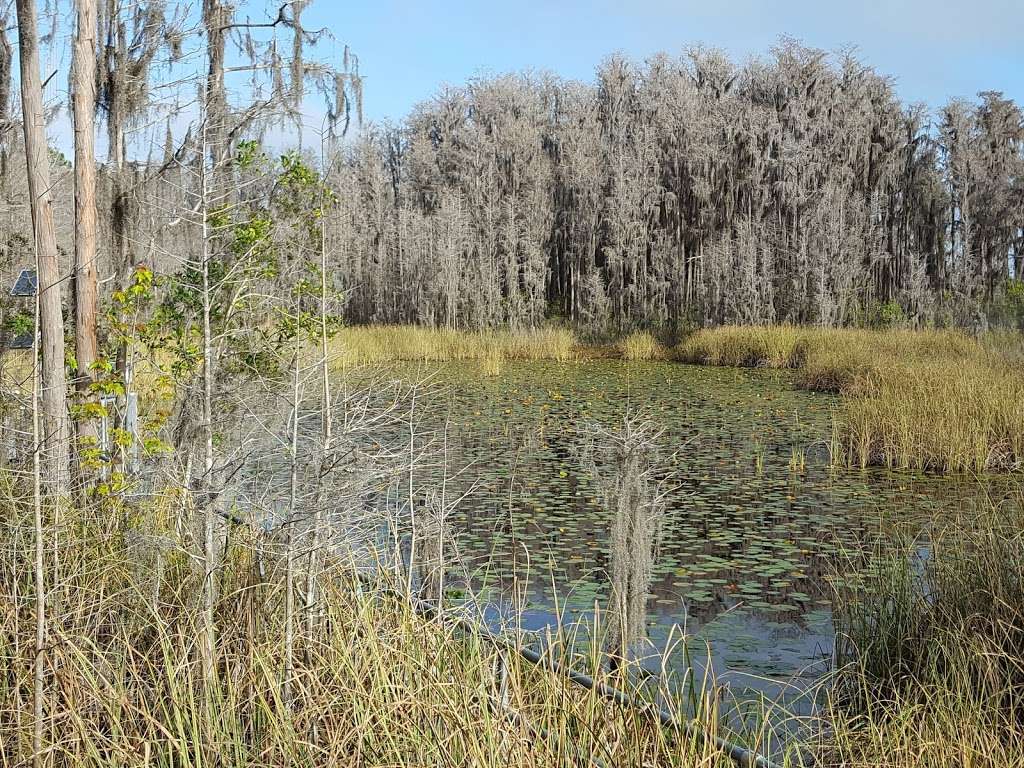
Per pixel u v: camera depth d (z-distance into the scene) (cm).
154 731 334
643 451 512
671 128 4131
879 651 485
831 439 1296
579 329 3759
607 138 4528
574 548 753
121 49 811
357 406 404
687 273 4066
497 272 3794
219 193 518
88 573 446
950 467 1084
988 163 4047
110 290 801
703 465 1134
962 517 847
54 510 466
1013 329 2423
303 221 555
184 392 505
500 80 4912
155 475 496
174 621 403
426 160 4728
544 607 598
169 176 693
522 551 743
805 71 4059
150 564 442
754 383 2142
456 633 431
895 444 1145
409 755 319
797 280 3381
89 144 695
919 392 1295
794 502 934
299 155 589
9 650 393
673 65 4559
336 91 932
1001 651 417
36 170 630
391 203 4403
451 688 343
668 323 3709
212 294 521
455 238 3712
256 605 401
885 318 3272
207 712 333
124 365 717
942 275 3975
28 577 438
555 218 4381
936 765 354
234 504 422
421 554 534
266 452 424
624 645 425
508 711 334
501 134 4578
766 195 3778
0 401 590
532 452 1205
